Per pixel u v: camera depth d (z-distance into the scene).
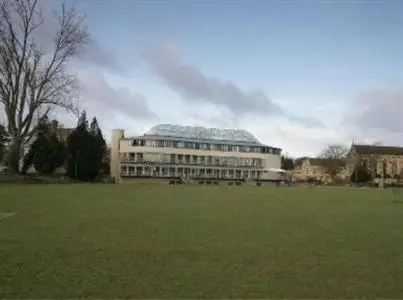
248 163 153.25
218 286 10.70
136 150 143.75
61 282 10.69
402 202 44.53
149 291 10.16
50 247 15.00
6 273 11.43
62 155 93.38
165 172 145.38
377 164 172.62
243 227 21.52
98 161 98.69
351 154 177.50
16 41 59.03
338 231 20.94
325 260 14.04
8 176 63.44
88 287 10.33
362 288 10.83
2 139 86.94
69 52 73.75
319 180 153.88
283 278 11.62
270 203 38.94
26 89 60.97
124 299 9.54
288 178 161.88
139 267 12.46
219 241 17.12
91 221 22.19
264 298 9.86
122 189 56.75
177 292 10.12
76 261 12.98
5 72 59.22
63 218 23.06
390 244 17.33
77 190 49.44
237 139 155.88
